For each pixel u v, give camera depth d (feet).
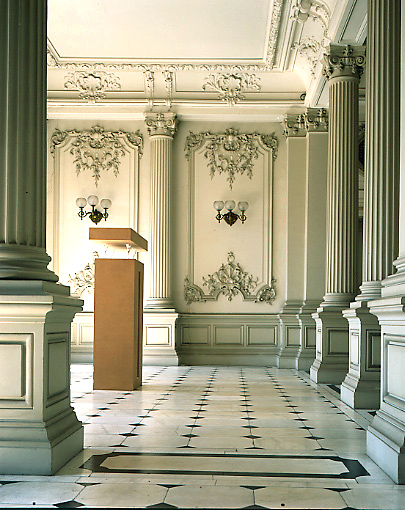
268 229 43.70
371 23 23.76
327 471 14.67
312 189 42.34
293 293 42.80
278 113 43.01
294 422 20.88
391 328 15.48
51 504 11.93
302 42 36.65
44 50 16.11
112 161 44.09
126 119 44.04
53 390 15.02
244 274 43.68
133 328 29.07
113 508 11.76
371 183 23.61
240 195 43.96
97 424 20.26
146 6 34.12
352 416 22.08
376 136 23.34
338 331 32.60
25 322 14.12
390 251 23.26
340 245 32.78
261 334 43.37
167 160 43.29
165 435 18.54
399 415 14.65
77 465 14.87
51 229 43.75
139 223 43.93
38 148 15.61
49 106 42.96
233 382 32.48
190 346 43.42
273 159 43.98
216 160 44.14
